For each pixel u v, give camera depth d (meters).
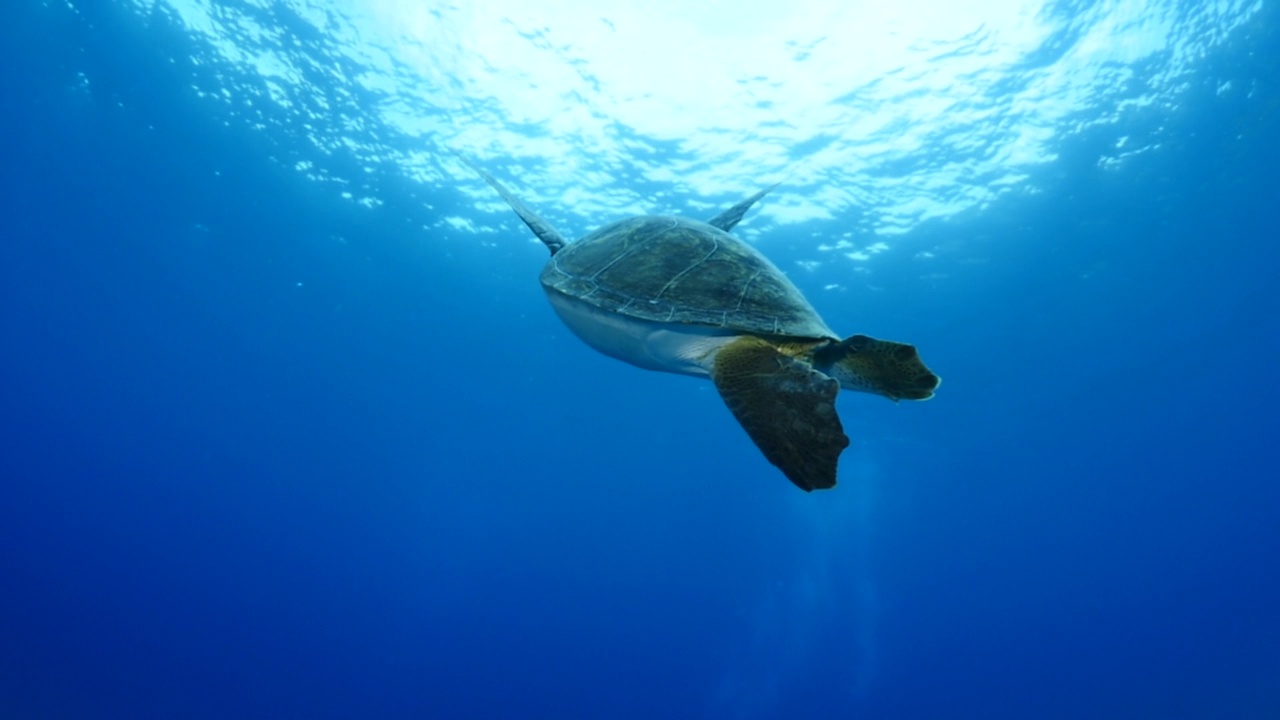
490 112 17.56
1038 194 18.38
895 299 21.17
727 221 6.17
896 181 17.97
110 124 19.86
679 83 16.70
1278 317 23.73
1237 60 16.11
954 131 17.02
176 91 18.45
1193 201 19.14
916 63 15.97
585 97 17.09
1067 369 24.53
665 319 4.13
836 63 16.11
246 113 18.69
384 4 15.71
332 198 20.91
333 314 26.42
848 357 4.07
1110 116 16.80
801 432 3.42
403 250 22.47
